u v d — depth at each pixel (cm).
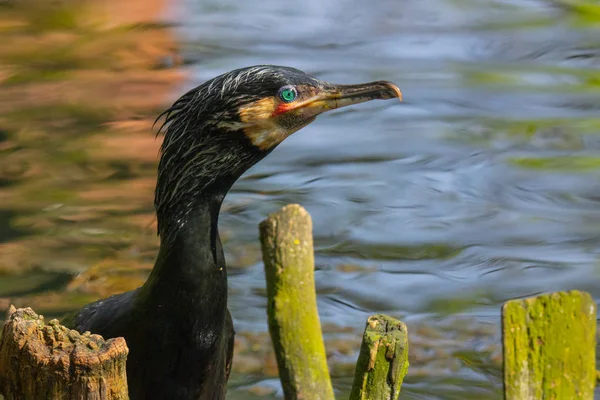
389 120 1648
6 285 1121
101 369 503
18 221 1277
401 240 1266
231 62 1938
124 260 1191
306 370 426
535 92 1770
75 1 2295
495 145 1545
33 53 1961
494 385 989
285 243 420
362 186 1410
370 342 592
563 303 438
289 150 1530
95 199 1340
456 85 1805
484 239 1269
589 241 1261
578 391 443
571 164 1479
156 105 1702
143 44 2034
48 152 1495
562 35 2094
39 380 508
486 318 1102
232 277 1179
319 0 2392
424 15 2259
